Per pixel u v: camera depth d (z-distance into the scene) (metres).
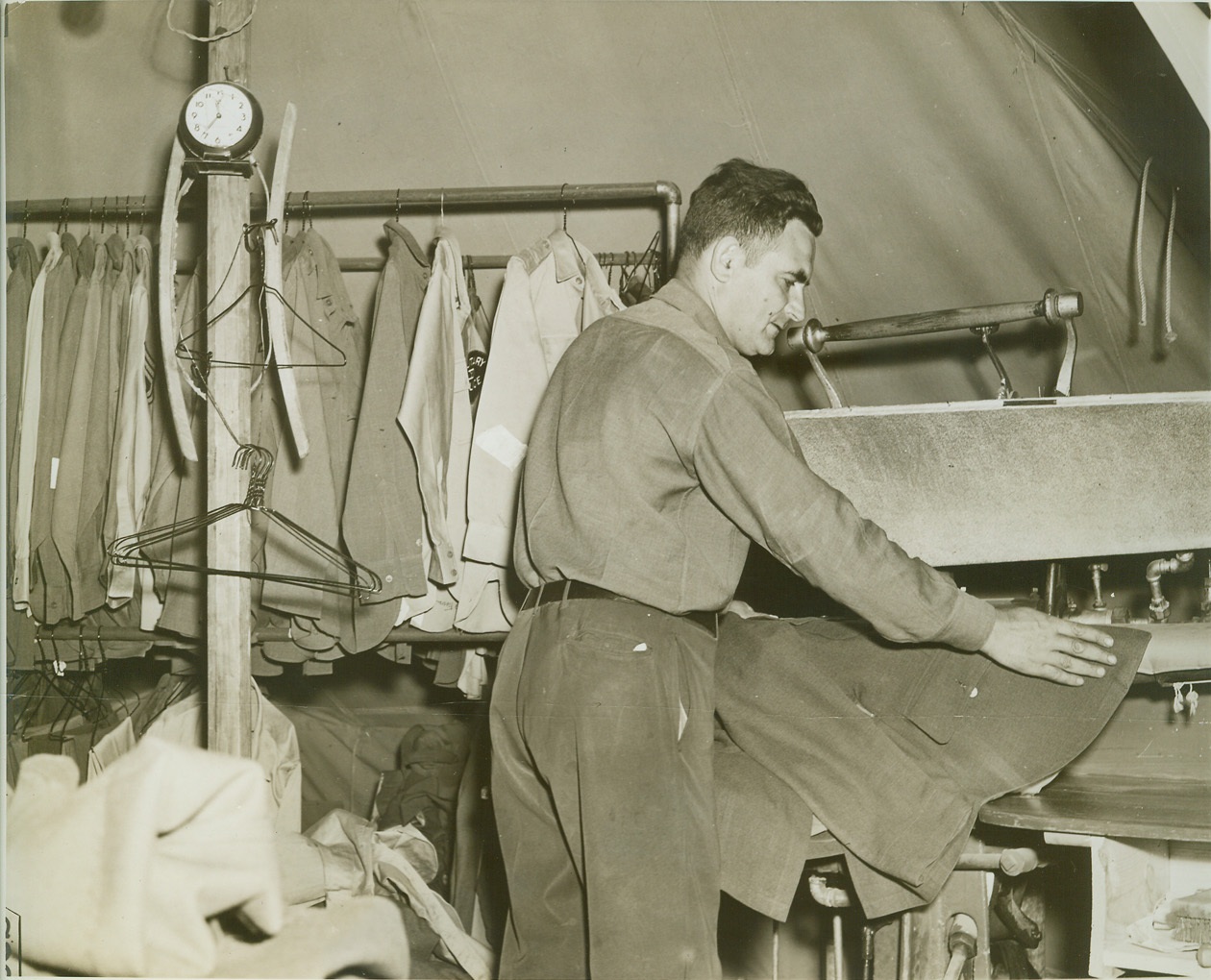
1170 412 1.95
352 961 1.25
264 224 1.97
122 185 3.03
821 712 1.70
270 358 2.24
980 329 2.12
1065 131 2.31
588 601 1.54
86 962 1.18
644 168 2.93
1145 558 2.41
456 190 2.66
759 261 1.67
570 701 1.49
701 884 1.47
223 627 1.99
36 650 2.75
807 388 3.09
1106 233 2.46
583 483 1.55
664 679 1.51
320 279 2.68
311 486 2.58
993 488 1.94
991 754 1.67
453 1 2.65
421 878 2.49
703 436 1.52
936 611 1.54
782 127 2.70
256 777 1.28
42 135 2.93
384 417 2.57
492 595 2.62
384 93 2.86
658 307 1.66
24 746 2.70
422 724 3.41
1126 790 1.78
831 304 2.99
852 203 2.77
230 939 1.27
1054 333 2.75
